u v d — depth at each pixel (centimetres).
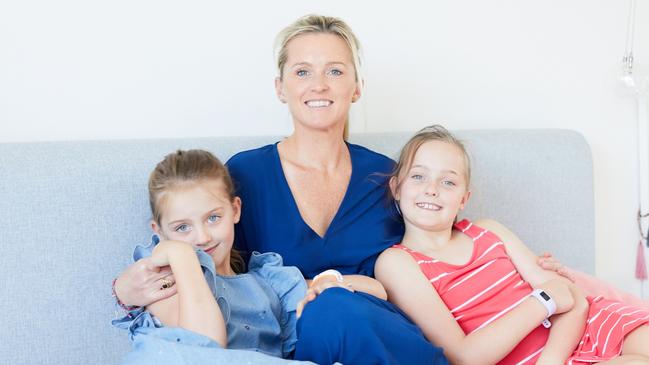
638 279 212
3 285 124
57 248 128
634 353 116
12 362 124
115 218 133
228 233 123
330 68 134
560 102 200
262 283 127
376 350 98
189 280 108
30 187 127
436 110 186
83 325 129
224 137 152
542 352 121
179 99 159
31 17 145
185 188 120
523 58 194
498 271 134
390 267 131
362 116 178
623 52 205
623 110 207
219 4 160
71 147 134
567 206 181
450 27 185
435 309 124
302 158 140
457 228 144
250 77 165
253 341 117
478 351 117
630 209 210
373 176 142
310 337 103
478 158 171
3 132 145
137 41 154
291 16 168
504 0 190
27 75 146
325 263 134
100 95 152
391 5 178
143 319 111
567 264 182
